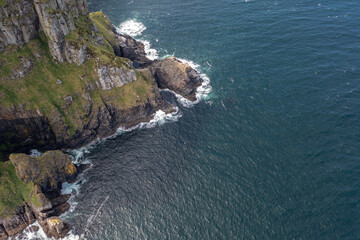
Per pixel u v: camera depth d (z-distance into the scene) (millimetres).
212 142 98562
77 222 79375
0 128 91375
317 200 82000
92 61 101375
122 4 175375
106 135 101562
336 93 112750
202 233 76750
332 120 103312
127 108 103375
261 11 161750
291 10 160875
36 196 78938
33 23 93750
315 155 93188
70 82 98125
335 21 149625
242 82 119938
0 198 78375
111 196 85000
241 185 86438
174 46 140250
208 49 137625
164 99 113562
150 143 98938
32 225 78875
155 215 80688
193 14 163125
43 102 93375
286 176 88125
